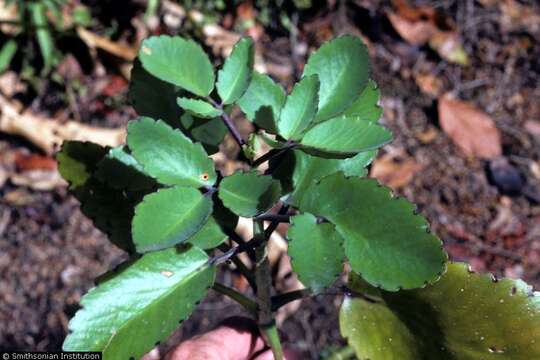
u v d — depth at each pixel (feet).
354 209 1.09
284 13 3.68
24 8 3.23
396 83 3.58
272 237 2.66
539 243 3.09
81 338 1.13
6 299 2.86
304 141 1.11
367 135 1.07
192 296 1.16
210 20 3.56
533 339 1.23
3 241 3.00
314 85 1.11
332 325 2.85
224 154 3.12
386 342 1.34
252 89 1.24
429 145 3.37
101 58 3.40
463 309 1.26
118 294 1.15
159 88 1.34
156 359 2.14
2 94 3.25
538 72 3.65
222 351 1.71
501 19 3.80
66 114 3.27
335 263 1.06
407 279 1.07
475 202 3.20
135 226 1.00
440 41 3.66
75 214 3.06
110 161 1.26
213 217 1.20
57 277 2.92
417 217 1.06
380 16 3.71
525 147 3.39
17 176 3.11
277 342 1.42
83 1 3.57
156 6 3.51
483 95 3.56
